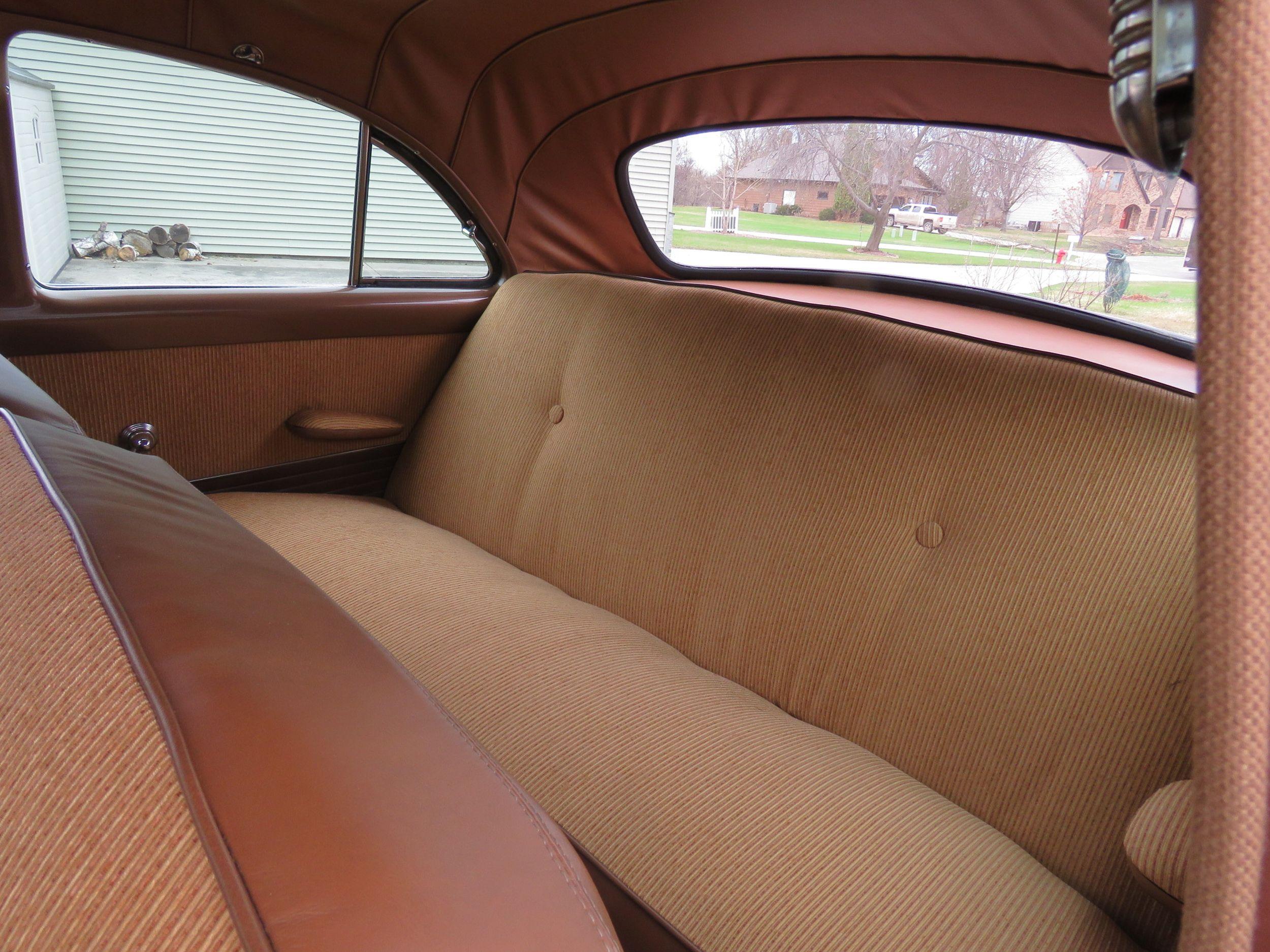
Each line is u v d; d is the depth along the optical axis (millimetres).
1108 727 1201
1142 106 257
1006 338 1954
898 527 1487
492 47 2182
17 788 445
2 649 541
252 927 350
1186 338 1974
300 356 2244
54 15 1736
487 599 1714
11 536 661
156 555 653
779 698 1568
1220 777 265
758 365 1760
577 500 1957
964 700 1343
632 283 2133
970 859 1153
